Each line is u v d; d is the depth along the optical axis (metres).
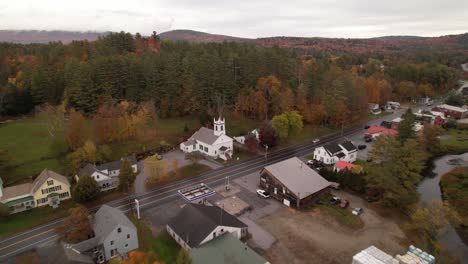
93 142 72.25
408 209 54.03
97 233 41.97
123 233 41.16
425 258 38.75
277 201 57.19
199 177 66.81
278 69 117.56
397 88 153.00
